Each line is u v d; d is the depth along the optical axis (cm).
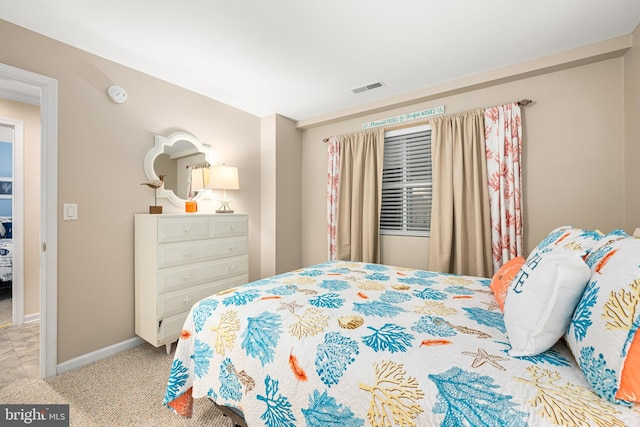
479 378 79
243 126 343
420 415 76
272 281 181
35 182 289
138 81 243
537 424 64
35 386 178
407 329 109
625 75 205
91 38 198
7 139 376
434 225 281
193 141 283
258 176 363
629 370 64
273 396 105
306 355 102
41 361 187
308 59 230
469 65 240
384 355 93
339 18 180
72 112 204
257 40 203
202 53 220
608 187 215
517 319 94
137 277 233
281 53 221
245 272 285
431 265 283
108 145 223
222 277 262
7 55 178
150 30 190
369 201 322
